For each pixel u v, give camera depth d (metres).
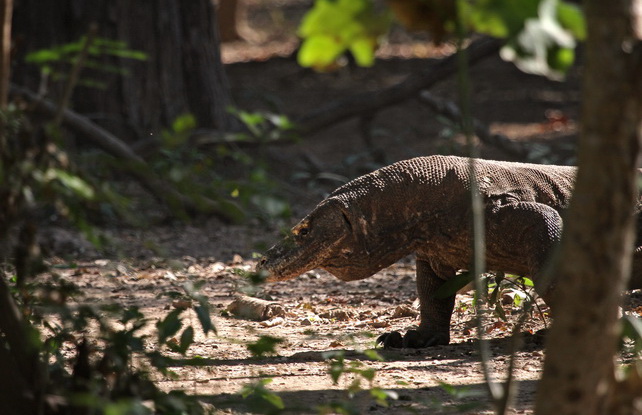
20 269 5.54
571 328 4.19
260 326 12.78
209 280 16.44
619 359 8.65
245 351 10.77
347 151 33.41
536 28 3.43
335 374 6.46
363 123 28.88
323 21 3.83
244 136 5.24
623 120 4.00
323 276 17.36
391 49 53.97
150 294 14.78
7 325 5.80
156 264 7.02
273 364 9.93
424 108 40.34
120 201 4.92
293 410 6.45
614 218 4.08
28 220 5.31
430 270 11.20
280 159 29.14
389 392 6.46
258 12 75.62
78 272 16.56
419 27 3.97
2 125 4.80
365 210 10.48
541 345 10.70
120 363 6.06
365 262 10.52
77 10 27.05
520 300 10.94
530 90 43.25
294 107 41.72
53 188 4.68
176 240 20.69
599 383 4.26
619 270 4.14
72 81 4.99
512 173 10.59
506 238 10.28
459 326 12.35
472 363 9.82
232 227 22.44
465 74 4.09
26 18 26.89
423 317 11.30
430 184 10.48
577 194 4.11
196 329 12.13
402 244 10.52
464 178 10.47
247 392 6.80
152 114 27.66
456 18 3.90
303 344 11.30
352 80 47.22
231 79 48.62
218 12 61.72
